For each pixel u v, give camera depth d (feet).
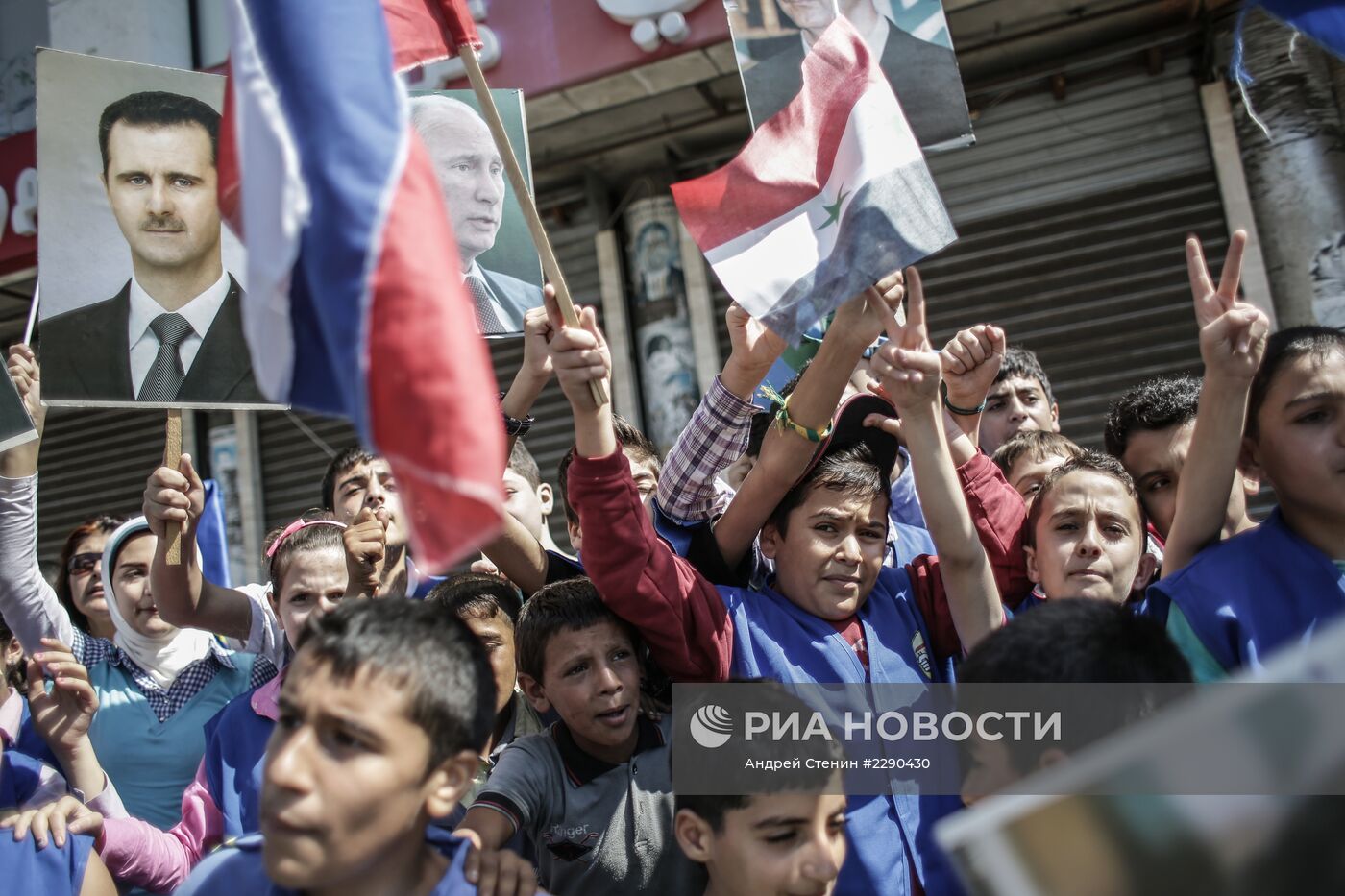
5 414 7.13
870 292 5.98
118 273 7.06
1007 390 10.43
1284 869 2.77
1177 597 5.43
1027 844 2.92
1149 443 7.52
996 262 18.71
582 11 17.07
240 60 4.49
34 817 5.67
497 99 8.18
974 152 19.04
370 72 4.39
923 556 6.90
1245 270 16.93
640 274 20.12
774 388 9.36
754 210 6.23
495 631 6.95
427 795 4.52
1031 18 17.67
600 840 5.63
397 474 3.85
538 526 8.73
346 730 4.31
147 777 8.68
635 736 6.08
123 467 23.49
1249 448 5.73
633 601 5.71
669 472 7.14
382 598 4.87
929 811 5.71
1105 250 18.15
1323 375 5.25
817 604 6.22
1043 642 4.63
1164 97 18.10
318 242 4.16
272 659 8.57
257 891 4.82
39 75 7.00
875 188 6.00
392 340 3.93
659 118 19.08
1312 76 16.24
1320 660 2.94
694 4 16.33
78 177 7.04
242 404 7.20
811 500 6.24
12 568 7.72
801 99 6.41
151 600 9.06
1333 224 16.14
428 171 4.36
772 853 4.79
